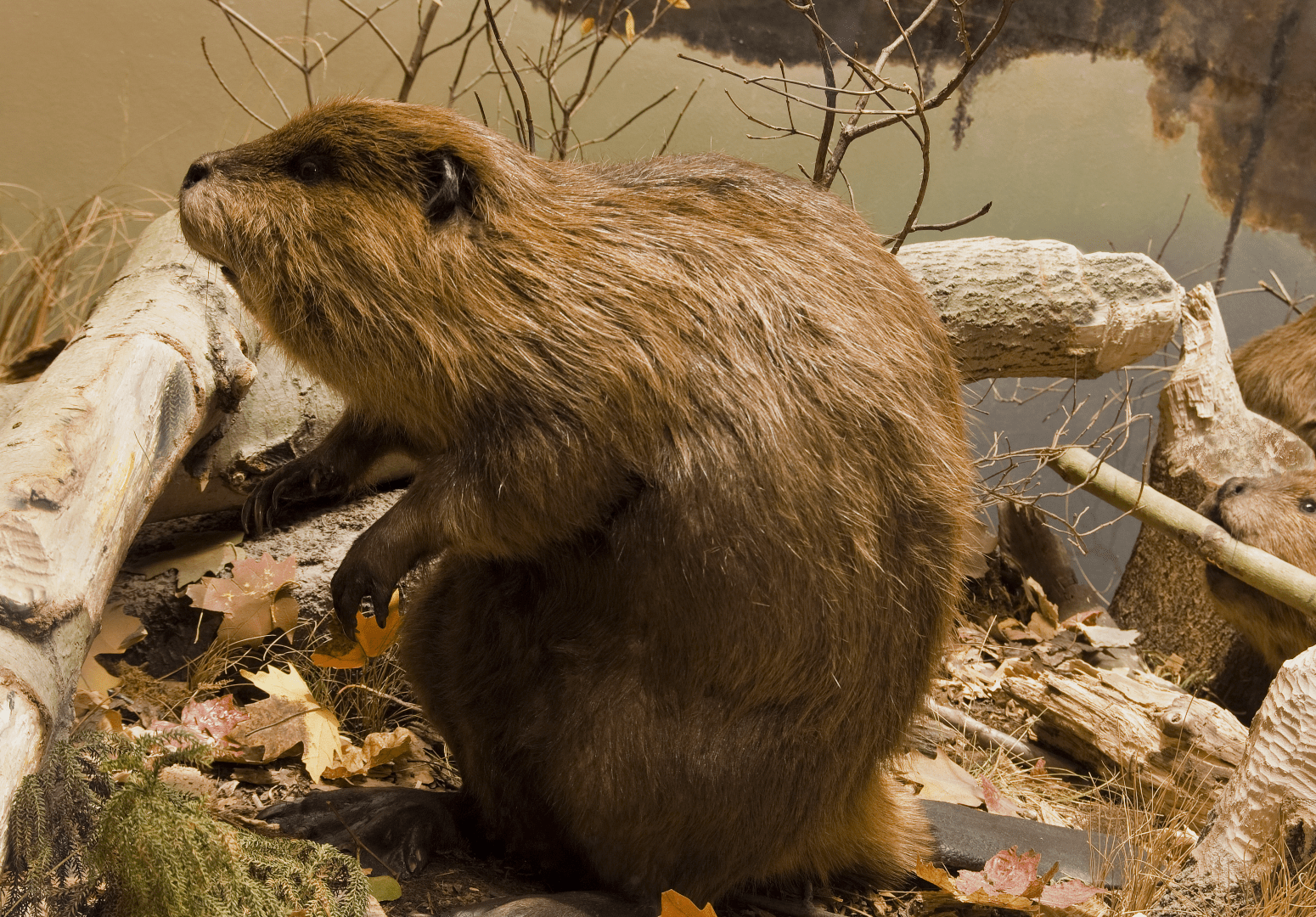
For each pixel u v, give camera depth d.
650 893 2.13
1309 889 2.13
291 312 2.05
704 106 4.79
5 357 4.15
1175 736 3.03
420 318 1.98
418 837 2.22
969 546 2.37
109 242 4.42
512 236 2.00
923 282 3.72
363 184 2.02
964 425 2.33
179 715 2.58
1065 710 3.29
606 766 2.06
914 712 2.27
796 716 2.07
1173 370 4.48
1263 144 5.83
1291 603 3.54
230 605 2.74
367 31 4.48
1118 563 5.83
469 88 3.91
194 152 4.44
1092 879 2.42
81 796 1.50
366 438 2.46
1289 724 2.24
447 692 2.28
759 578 1.98
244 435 2.96
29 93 4.18
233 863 1.50
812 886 2.43
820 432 2.00
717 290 2.02
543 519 2.01
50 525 1.68
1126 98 5.50
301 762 2.52
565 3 4.14
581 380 1.95
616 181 2.22
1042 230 5.52
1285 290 6.18
